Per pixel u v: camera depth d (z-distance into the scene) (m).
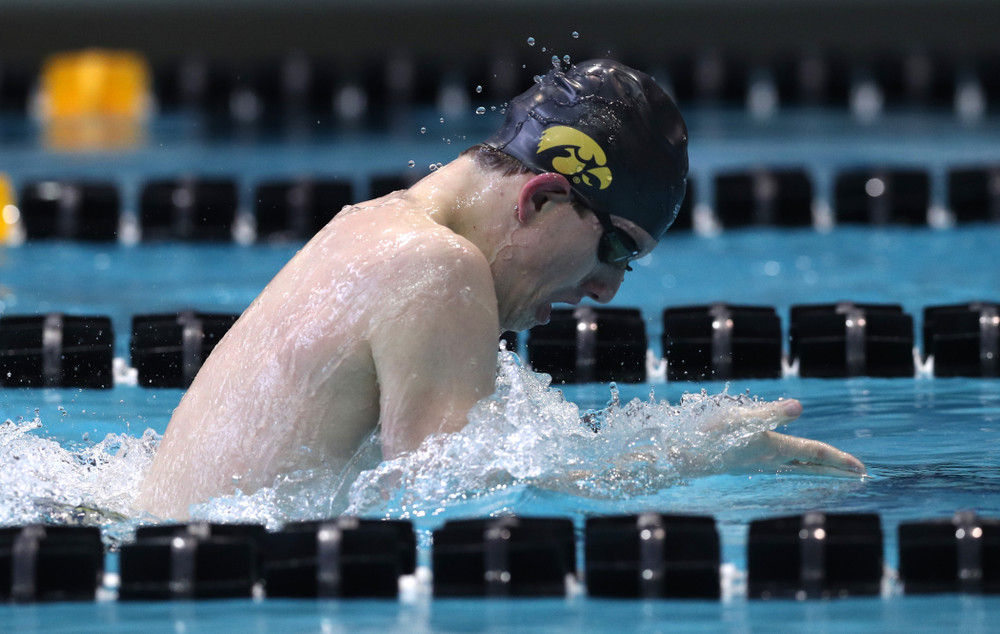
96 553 7.29
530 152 7.96
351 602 7.03
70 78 33.41
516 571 7.18
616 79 8.20
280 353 7.77
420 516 7.59
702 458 8.35
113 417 11.41
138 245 20.98
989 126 29.70
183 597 7.11
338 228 8.04
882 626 6.39
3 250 20.44
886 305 13.39
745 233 21.50
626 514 7.50
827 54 34.00
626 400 12.07
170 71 33.56
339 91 33.47
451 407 7.50
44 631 6.50
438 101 33.47
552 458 8.14
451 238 7.66
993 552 7.10
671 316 13.39
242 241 21.31
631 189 8.05
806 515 7.34
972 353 12.92
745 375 13.12
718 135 29.02
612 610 6.81
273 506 7.64
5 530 7.28
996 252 18.95
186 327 12.98
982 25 33.66
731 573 7.36
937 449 9.83
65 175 24.53
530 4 34.31
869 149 26.72
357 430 7.78
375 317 7.55
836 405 11.64
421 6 34.28
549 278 8.08
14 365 12.88
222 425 7.86
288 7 34.19
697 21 34.22
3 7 33.56
